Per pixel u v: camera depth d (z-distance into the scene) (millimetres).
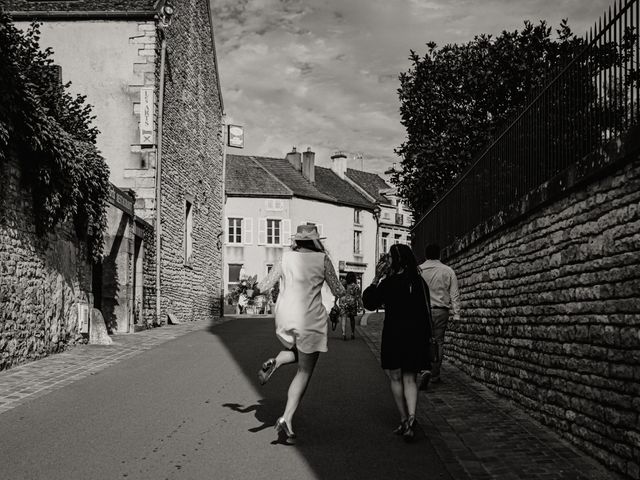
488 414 7055
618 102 5141
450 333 11711
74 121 12391
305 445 5766
